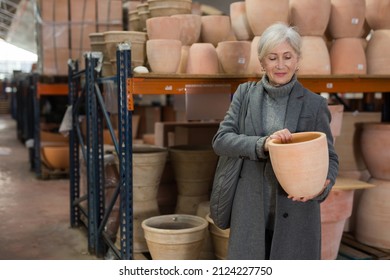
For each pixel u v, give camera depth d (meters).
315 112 2.21
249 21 3.55
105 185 4.12
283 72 2.15
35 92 7.32
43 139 7.79
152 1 3.62
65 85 7.00
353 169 4.33
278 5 3.39
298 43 2.14
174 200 4.32
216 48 3.64
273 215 2.26
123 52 3.12
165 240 3.06
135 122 7.46
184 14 3.60
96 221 4.00
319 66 3.56
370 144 4.02
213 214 2.39
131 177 3.22
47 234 4.65
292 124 2.19
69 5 6.02
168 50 3.22
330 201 3.38
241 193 2.26
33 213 5.40
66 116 4.89
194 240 3.10
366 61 3.89
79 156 4.97
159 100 8.82
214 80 3.31
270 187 2.25
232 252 2.27
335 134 3.73
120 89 3.16
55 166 7.36
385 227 3.96
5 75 24.30
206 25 3.73
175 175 3.99
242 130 2.28
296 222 2.22
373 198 4.04
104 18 6.10
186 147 4.26
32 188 6.72
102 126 4.03
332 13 3.72
